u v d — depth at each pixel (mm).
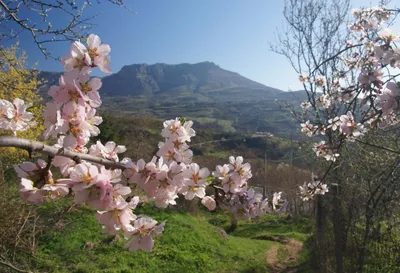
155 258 8750
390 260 6047
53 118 1432
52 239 8203
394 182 5422
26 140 1269
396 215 6055
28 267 6684
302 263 10008
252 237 13953
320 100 6004
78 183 1286
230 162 2143
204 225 12070
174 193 1696
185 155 1904
